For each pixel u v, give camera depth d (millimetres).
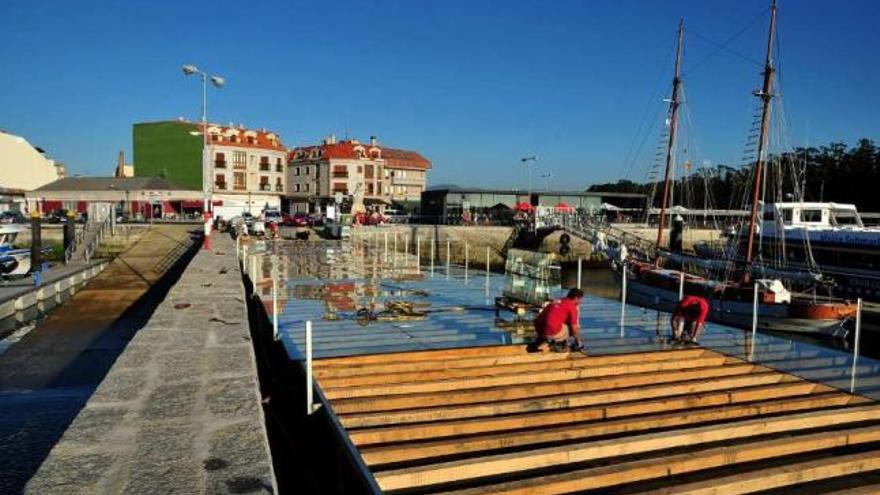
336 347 9656
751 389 8523
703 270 31297
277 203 84938
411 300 14695
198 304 12453
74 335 20688
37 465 10430
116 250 39781
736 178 76312
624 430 7113
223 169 81062
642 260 34406
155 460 4480
